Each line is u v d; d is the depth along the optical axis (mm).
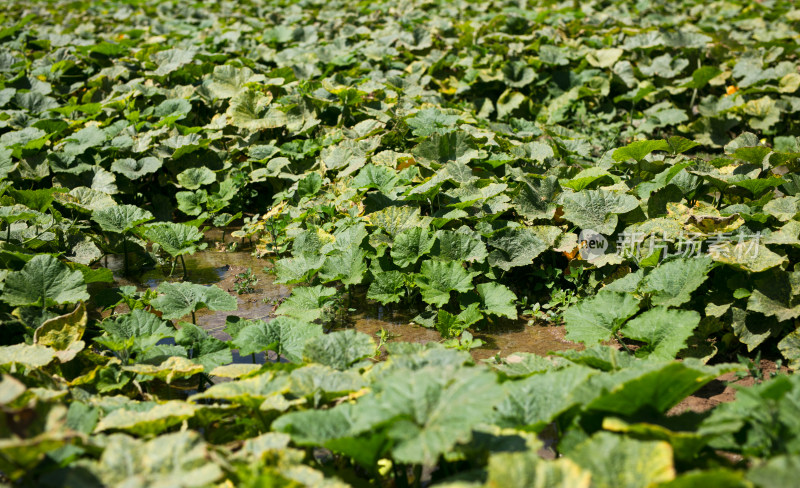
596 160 7844
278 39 12125
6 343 4520
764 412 2963
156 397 3789
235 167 7828
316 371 3596
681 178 6297
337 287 5938
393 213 6066
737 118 8906
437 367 3096
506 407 3285
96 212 6184
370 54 10805
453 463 3172
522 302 5527
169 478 2537
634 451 2602
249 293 5867
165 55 10281
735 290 4723
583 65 10273
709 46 10914
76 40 12117
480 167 7133
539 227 5871
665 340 4184
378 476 3211
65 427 3158
